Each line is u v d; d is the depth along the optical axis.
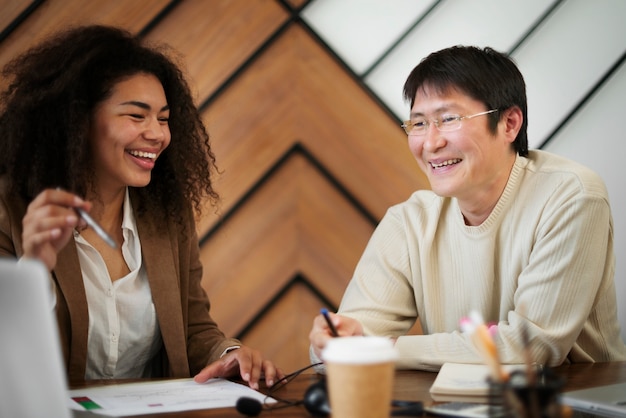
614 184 3.06
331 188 2.97
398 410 1.23
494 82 1.84
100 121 1.86
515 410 0.95
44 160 1.86
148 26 2.77
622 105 3.06
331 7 2.96
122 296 1.91
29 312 0.97
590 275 1.79
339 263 2.97
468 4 3.01
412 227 2.05
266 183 2.92
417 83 1.88
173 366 1.93
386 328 1.98
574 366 1.80
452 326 2.00
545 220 1.84
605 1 3.06
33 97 1.86
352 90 2.96
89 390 1.50
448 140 1.84
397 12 2.99
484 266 1.93
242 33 2.88
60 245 1.50
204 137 2.16
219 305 2.86
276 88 2.92
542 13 3.03
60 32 2.00
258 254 2.90
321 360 1.71
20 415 1.01
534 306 1.79
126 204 1.96
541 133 3.04
